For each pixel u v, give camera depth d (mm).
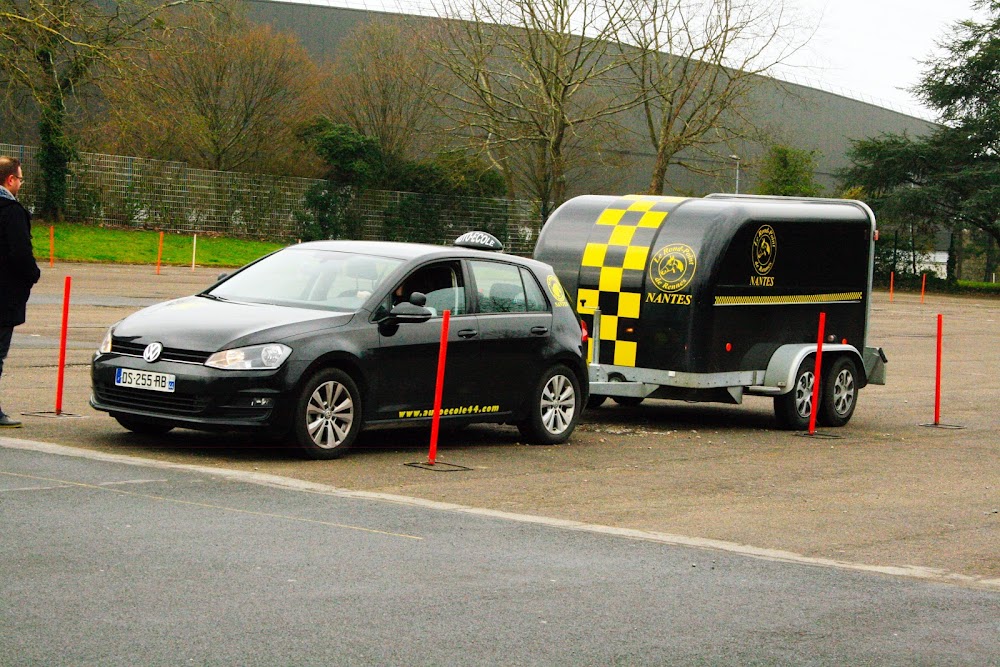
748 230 13586
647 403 16422
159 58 44844
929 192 61500
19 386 13305
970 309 45062
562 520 8242
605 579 6637
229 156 49188
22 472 8547
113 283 29297
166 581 6066
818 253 14461
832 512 9117
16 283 10375
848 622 6059
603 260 13805
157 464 9195
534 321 11773
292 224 49312
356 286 10703
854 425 14648
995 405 17109
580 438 12570
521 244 53562
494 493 9172
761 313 13844
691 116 43906
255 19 54562
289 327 9977
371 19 52906
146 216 45781
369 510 8094
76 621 5355
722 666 5273
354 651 5168
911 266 64688
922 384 19594
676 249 13445
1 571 6078
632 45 44312
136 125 42781
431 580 6398
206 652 5043
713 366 13391
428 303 10969
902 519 8969
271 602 5816
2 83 40219
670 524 8367
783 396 14008
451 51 44656
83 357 16062
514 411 11609
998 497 10062
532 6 42562
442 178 51750
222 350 9672
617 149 55375
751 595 6477
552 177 44656
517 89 44594
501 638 5465
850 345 14906
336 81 52312
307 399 9883
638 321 13578
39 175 43031
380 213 51344
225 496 8219
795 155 55406
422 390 10750
